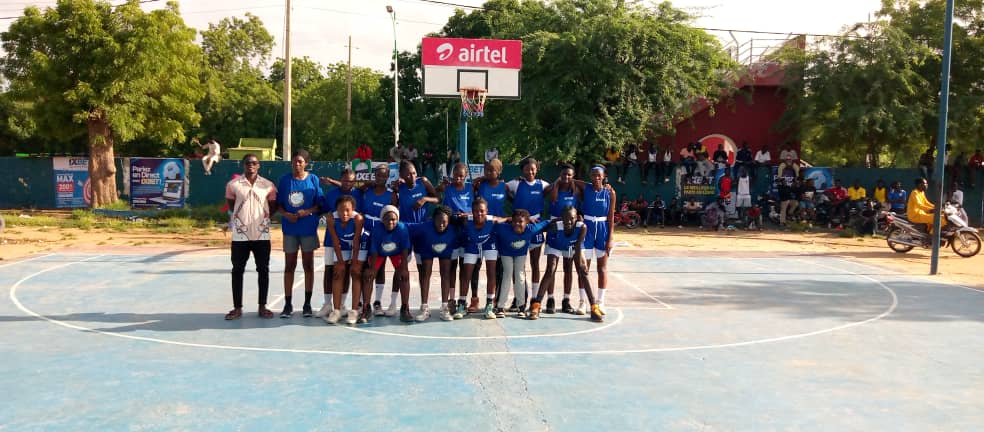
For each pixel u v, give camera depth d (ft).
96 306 30.19
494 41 57.52
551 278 29.19
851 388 20.13
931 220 54.29
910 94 82.84
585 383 20.11
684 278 41.09
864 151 95.30
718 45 82.28
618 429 16.55
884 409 18.38
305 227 27.91
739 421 17.26
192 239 59.67
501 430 16.31
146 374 20.40
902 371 21.98
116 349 23.13
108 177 82.33
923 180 55.06
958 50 84.17
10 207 87.92
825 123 86.17
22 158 87.45
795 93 88.33
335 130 143.54
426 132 134.21
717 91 85.76
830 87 83.41
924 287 39.27
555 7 79.36
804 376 21.25
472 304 29.73
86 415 16.99
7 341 24.06
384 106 141.18
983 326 28.91
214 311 29.50
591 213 28.94
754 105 94.38
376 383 19.80
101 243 55.42
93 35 76.48
